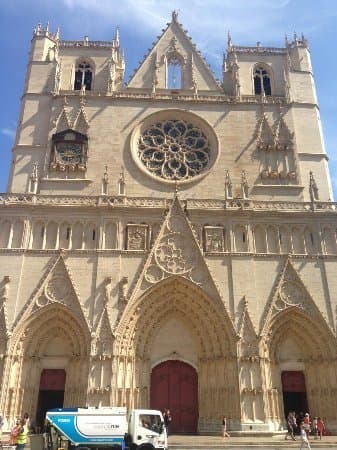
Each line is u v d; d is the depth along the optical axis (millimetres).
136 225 46031
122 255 44562
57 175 50281
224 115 54969
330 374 41469
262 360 41062
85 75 59594
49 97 55062
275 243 46344
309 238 46875
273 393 40562
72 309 42094
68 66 58969
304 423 36844
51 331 43094
